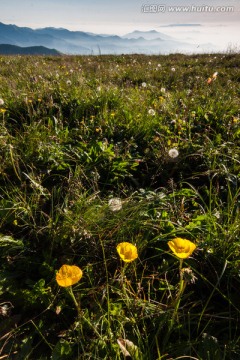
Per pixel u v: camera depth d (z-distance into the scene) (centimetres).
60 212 242
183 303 196
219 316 186
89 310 188
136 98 556
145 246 227
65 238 231
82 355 159
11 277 205
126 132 421
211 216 234
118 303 186
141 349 165
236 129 430
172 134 412
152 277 205
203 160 357
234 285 206
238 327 181
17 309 192
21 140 354
